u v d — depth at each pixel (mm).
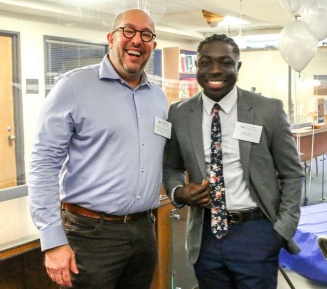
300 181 1750
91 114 1598
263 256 1717
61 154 1589
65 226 1680
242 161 1680
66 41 5297
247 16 6270
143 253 1765
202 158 1722
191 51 7480
